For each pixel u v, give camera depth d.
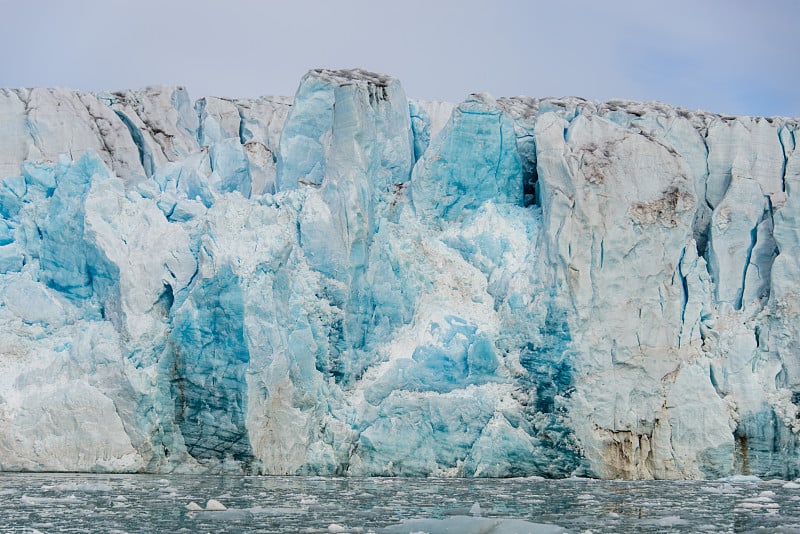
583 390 56.94
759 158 63.50
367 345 60.00
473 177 65.69
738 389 58.75
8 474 53.59
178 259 57.44
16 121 66.19
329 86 65.19
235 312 54.22
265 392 54.72
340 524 35.66
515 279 60.47
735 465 58.09
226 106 74.19
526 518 37.88
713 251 62.06
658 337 58.09
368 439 56.25
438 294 61.97
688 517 38.50
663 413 57.38
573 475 56.56
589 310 57.78
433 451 56.38
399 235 63.38
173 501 41.75
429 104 71.38
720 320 60.78
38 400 55.28
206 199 62.94
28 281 59.00
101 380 55.75
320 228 59.53
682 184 59.41
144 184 62.62
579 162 59.31
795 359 58.97
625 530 34.94
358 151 60.78
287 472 55.41
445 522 34.31
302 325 57.22
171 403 55.94
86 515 37.66
